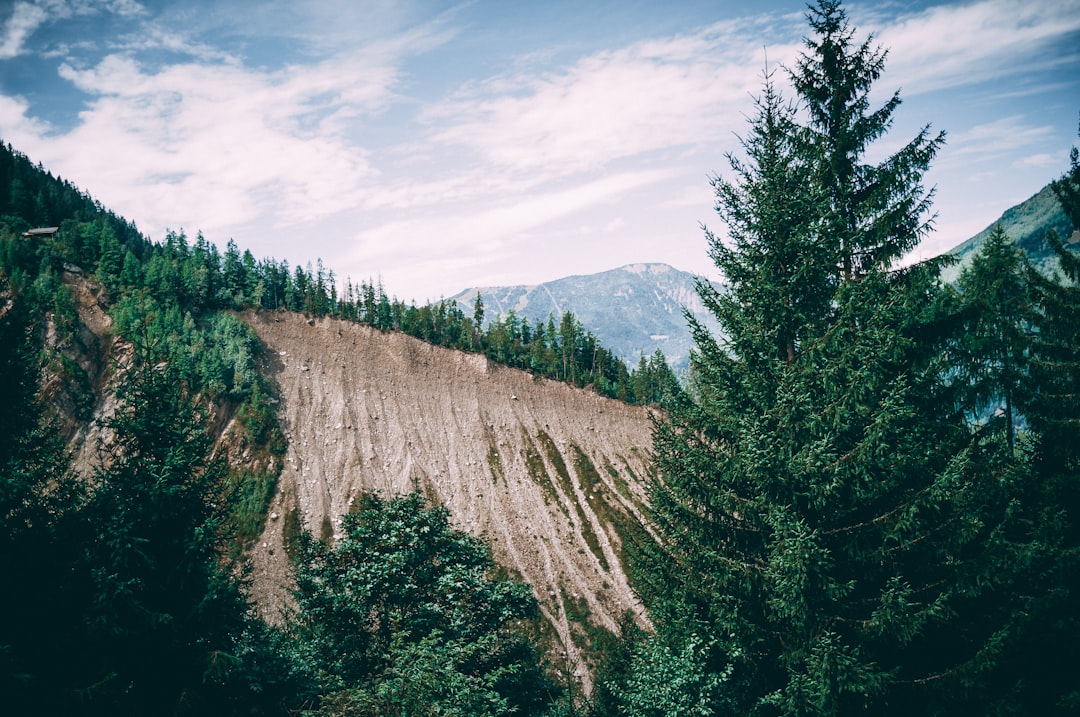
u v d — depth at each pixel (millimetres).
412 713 13680
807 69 14727
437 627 18078
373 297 149500
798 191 13258
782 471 11711
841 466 11148
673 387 14625
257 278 144750
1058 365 14961
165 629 13477
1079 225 15992
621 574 101375
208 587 14328
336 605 18203
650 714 12539
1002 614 11836
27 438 14359
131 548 13180
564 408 143125
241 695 14688
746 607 12664
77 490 14484
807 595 11094
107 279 115062
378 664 17656
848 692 10938
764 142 13727
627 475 126062
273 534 96500
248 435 108375
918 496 10641
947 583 11062
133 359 99062
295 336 136125
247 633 16438
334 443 117688
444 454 124375
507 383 144625
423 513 20078
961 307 13062
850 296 12336
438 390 137750
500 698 16359
